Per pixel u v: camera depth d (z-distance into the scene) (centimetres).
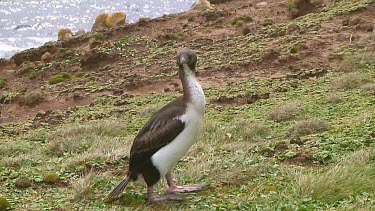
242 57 2169
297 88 1812
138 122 1645
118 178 1095
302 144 1227
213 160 1129
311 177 962
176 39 2578
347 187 941
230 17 2803
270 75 1998
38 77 2411
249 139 1396
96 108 1872
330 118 1454
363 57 1939
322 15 2462
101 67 2386
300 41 2177
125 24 2928
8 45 3412
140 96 1964
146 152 931
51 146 1414
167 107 947
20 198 1028
